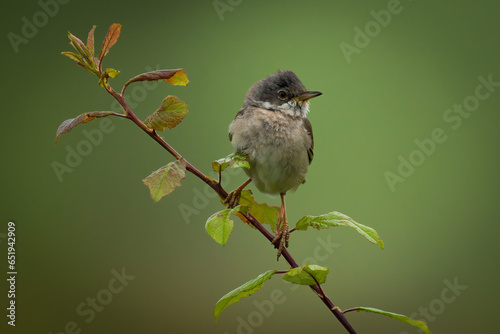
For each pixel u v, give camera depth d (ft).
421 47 37.88
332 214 13.92
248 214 15.64
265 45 38.14
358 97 37.29
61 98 37.60
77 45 13.75
